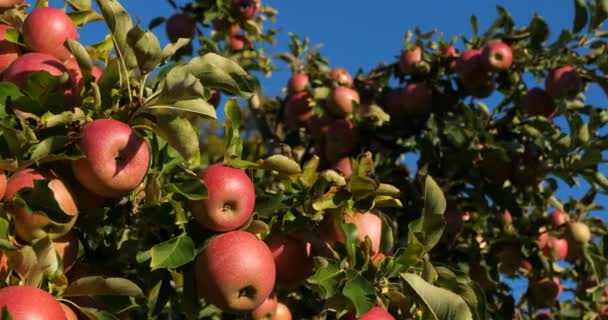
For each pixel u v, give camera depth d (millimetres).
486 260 2650
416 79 2912
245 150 2131
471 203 2709
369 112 2756
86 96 1879
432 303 1854
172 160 1922
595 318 2877
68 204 1790
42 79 1828
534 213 2732
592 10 2703
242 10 3055
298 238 1960
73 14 2021
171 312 2293
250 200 1875
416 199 2617
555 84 2734
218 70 1846
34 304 1691
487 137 2646
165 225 1876
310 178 1975
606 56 2701
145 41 1793
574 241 2658
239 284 1843
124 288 1771
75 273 1865
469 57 2791
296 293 2139
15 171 1779
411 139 2777
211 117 1805
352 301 1822
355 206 1975
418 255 1900
